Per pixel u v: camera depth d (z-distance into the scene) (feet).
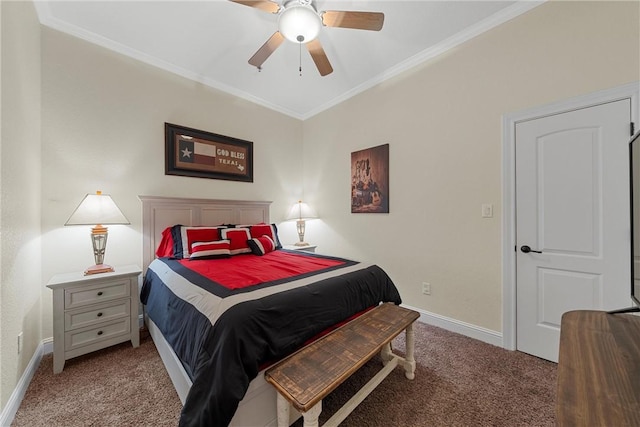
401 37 7.55
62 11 6.52
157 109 8.73
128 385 5.32
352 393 5.11
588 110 5.62
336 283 5.44
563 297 5.99
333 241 11.71
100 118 7.59
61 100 6.95
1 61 4.33
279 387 3.36
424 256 8.46
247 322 3.85
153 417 4.50
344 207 11.22
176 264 7.03
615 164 5.36
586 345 2.65
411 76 8.73
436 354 6.49
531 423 4.39
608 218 5.46
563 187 5.97
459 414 4.57
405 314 5.58
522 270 6.55
